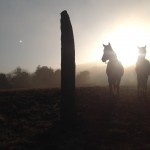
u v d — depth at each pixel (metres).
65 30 21.45
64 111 21.44
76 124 21.22
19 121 22.58
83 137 19.22
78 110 23.47
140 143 18.12
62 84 21.59
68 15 21.62
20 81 73.12
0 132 20.80
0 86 69.00
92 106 24.14
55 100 26.45
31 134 20.17
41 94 27.86
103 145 18.03
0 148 18.17
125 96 26.22
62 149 17.58
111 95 25.08
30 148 18.16
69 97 21.45
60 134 19.84
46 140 19.16
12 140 19.47
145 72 24.34
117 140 18.72
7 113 24.30
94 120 21.73
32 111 24.41
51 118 22.94
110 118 21.95
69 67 21.48
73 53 21.55
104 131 19.97
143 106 23.75
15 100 26.64
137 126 20.48
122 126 20.61
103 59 24.88
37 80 75.69
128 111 22.98
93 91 27.89
